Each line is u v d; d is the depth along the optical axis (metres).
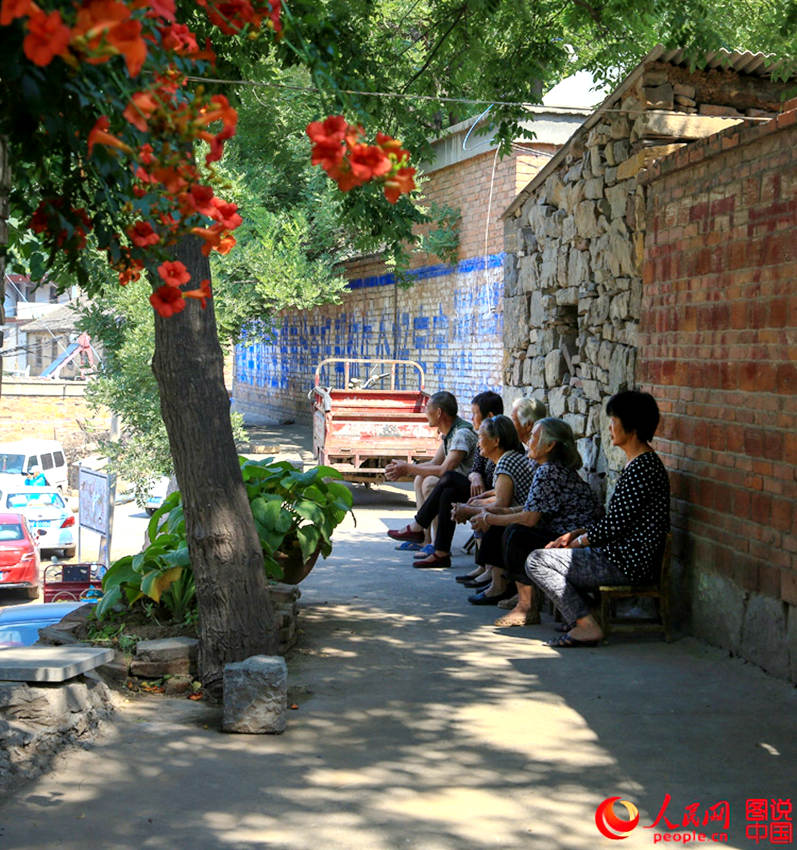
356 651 7.01
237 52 7.10
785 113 6.08
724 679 6.27
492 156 19.45
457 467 10.36
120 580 6.87
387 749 5.08
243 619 5.89
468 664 6.68
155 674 6.01
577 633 7.14
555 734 5.31
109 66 2.85
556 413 10.23
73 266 3.84
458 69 10.82
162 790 4.52
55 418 35.56
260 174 23.62
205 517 5.90
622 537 7.20
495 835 4.10
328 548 7.96
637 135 8.38
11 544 19.80
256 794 4.49
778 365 6.23
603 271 9.07
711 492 7.04
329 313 30.27
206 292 3.47
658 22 10.91
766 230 6.40
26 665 4.96
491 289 19.64
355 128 2.77
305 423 33.09
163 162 3.00
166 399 5.91
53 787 4.52
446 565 10.38
